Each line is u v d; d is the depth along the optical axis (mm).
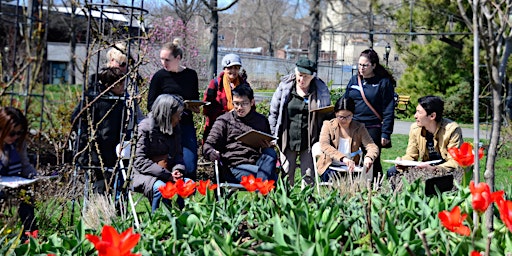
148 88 6484
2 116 4520
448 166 5664
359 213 3656
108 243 2330
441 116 6004
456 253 2957
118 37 6211
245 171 5820
